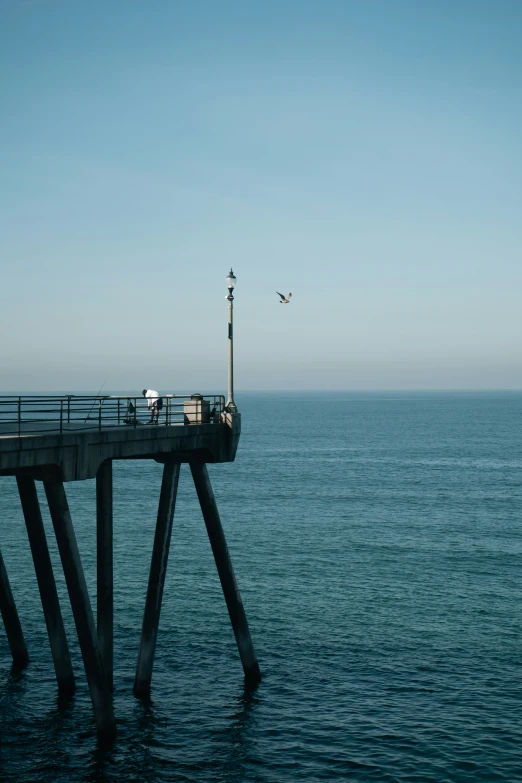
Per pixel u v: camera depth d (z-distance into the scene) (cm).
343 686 2788
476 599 3859
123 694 2680
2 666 2914
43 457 1952
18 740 2348
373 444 15250
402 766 2248
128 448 2253
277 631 3353
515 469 10519
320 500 7475
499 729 2464
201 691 2730
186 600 3800
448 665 2981
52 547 5162
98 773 2181
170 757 2277
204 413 2686
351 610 3659
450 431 19462
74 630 3341
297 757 2297
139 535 5519
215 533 2677
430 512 6731
